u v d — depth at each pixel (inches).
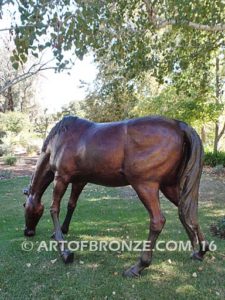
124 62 207.3
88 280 112.8
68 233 161.5
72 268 122.1
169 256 131.8
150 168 108.3
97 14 104.0
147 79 406.0
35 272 119.6
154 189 109.8
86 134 122.0
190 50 213.0
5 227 181.0
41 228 171.5
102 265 124.4
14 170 438.9
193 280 112.4
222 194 268.2
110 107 491.8
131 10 180.1
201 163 110.5
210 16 173.6
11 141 650.8
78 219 189.2
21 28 89.4
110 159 113.5
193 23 167.3
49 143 135.8
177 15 164.7
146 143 108.7
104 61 322.7
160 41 221.3
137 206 223.9
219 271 119.1
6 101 743.7
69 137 125.9
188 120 434.3
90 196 263.4
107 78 358.9
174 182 118.0
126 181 117.1
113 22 140.0
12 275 117.6
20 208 231.5
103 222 182.5
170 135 109.3
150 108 458.6
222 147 595.8
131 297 102.0
